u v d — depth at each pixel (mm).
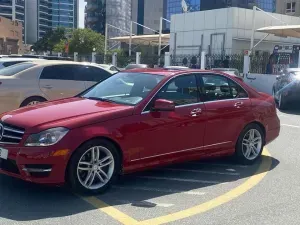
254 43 35562
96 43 66000
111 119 5469
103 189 5504
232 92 7043
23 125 5184
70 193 5496
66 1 148250
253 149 7316
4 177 6090
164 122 5922
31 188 5648
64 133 5090
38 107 5875
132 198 5422
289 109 16156
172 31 40375
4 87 9773
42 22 143500
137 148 5672
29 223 4488
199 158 6516
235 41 34562
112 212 4898
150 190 5777
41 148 4992
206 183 6168
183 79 6426
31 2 139500
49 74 10555
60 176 5082
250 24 35156
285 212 5062
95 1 123688
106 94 6410
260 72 26516
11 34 95250
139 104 5797
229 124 6801
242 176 6566
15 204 5051
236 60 26719
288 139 9797
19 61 14227
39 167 5004
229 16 34406
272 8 107500
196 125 6312
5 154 5180
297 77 15617
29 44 135625
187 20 38594
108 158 5484
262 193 5762
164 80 6199
